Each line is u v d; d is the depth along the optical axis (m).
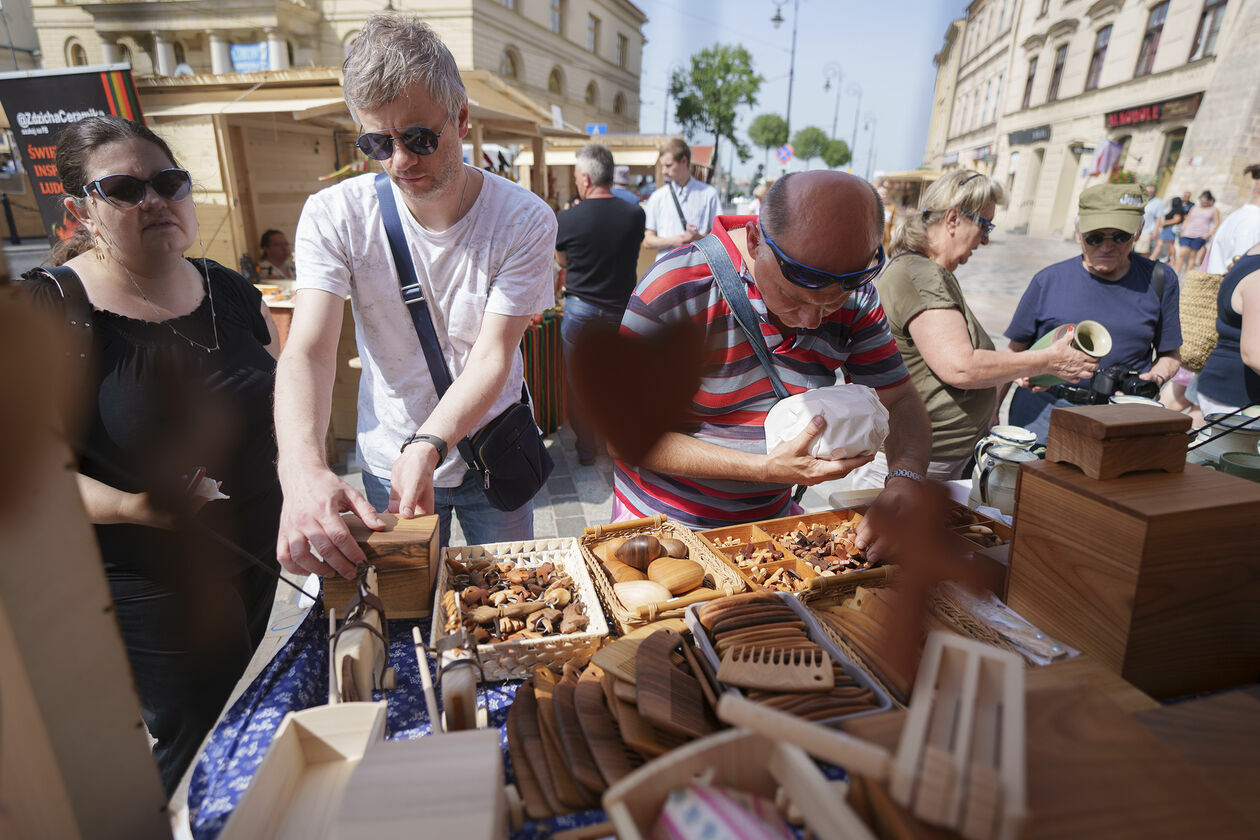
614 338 1.16
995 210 2.05
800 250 1.18
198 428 1.43
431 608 1.17
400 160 1.38
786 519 1.52
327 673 1.10
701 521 1.61
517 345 1.64
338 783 0.79
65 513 0.59
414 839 0.55
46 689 0.57
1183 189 9.05
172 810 0.91
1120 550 0.91
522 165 12.16
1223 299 2.53
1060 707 0.62
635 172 13.80
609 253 4.09
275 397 1.36
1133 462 0.99
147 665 1.46
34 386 0.55
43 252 1.43
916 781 0.49
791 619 1.00
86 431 1.29
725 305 1.43
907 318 2.11
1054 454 1.07
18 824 0.55
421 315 1.62
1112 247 2.34
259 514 1.64
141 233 1.40
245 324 1.71
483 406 1.49
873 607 1.08
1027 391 2.49
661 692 0.83
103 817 0.64
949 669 0.56
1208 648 0.97
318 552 1.10
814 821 0.54
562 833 0.72
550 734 0.85
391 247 1.56
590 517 3.66
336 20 16.81
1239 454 1.45
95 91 3.33
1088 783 0.55
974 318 2.21
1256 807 0.60
